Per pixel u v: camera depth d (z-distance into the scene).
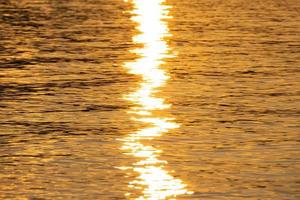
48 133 41.41
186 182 33.44
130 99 49.75
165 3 109.06
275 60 62.81
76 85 53.88
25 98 49.88
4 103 48.50
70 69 59.47
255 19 88.56
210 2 108.69
